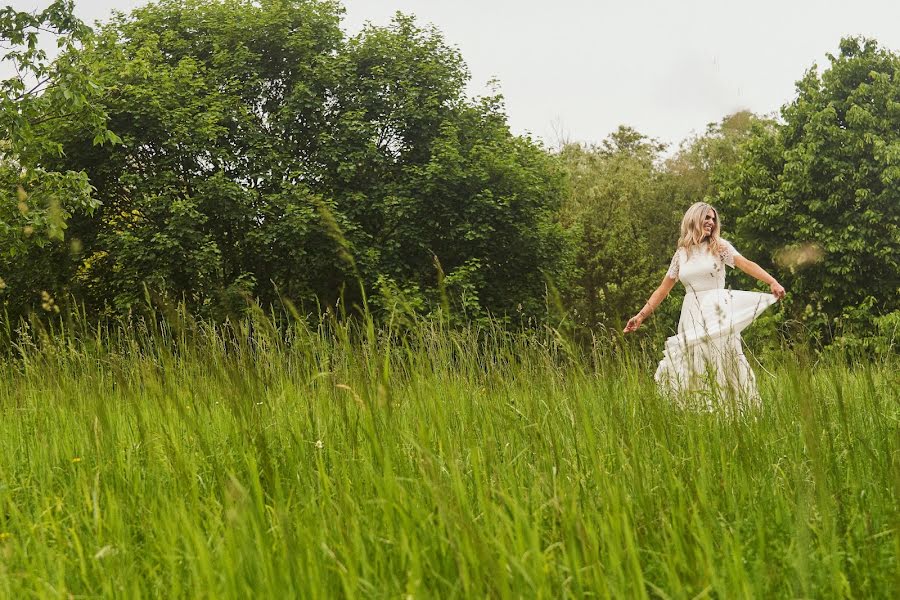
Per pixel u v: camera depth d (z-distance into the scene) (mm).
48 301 4402
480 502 2240
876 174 26750
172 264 20219
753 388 4359
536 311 23938
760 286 27406
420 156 25188
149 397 3617
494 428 3127
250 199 21844
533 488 2482
